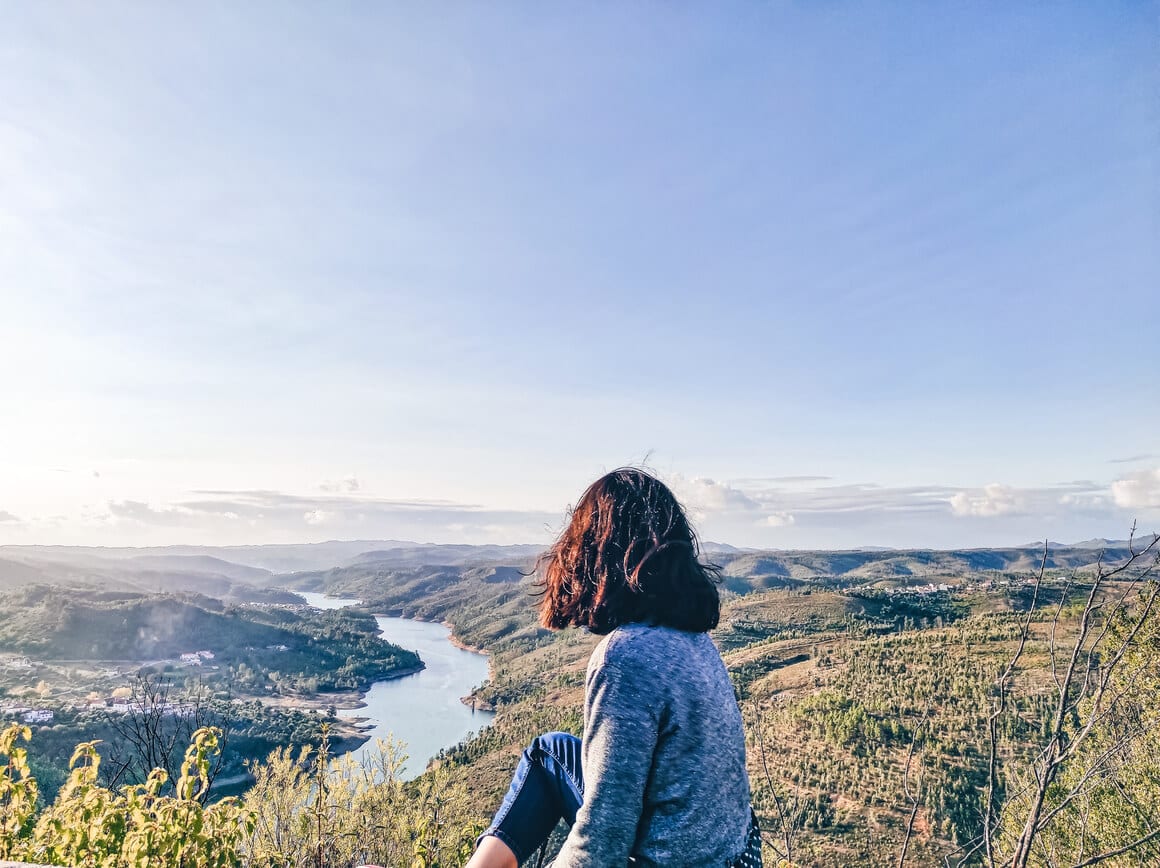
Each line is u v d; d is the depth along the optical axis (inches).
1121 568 113.4
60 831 108.8
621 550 56.1
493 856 56.2
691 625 55.3
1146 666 105.3
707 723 49.7
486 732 3161.9
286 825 165.5
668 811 47.8
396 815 218.4
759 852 54.3
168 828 109.2
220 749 125.4
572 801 57.3
